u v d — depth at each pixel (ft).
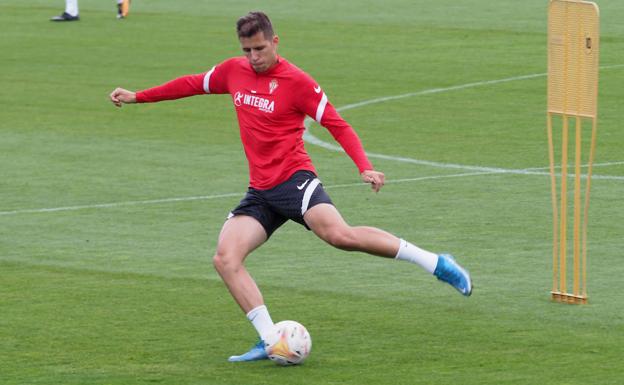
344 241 67.77
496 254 91.76
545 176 119.03
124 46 208.85
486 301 79.51
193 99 165.27
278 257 92.32
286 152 68.18
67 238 99.55
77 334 73.67
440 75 179.52
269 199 68.64
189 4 257.75
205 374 65.72
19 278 87.30
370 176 67.15
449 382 63.52
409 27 222.28
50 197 114.93
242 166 127.03
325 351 69.67
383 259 91.15
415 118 151.33
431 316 76.38
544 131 141.28
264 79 68.28
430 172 122.42
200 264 90.79
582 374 64.44
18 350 70.54
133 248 95.96
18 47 209.97
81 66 191.93
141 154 133.80
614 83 166.61
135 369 66.69
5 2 264.31
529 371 65.16
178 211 108.58
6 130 148.36
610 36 204.54
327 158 130.62
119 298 81.82
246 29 67.10
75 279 86.89
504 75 177.99
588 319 74.95
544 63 185.98
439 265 68.44
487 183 116.78
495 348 69.51
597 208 105.40
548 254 91.35
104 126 149.48
